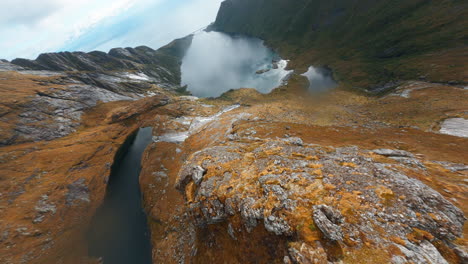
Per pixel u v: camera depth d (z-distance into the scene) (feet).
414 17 521.24
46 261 185.26
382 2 630.33
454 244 48.67
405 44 488.44
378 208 59.31
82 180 284.41
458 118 201.26
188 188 107.55
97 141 387.55
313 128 262.47
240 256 78.95
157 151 335.88
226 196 88.33
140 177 286.66
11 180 263.29
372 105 351.25
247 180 89.86
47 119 423.23
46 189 257.75
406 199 60.34
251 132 264.31
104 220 236.02
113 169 323.78
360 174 74.23
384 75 457.27
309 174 79.87
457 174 83.92
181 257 132.05
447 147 150.71
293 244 58.85
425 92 313.53
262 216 72.69
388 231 53.21
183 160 289.53
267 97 559.79
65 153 337.31
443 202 59.00
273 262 65.41
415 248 48.39
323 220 57.93
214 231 96.68
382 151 106.22
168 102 569.64
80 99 529.04
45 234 205.67
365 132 226.58
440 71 348.79
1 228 197.36
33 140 367.66
